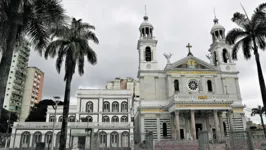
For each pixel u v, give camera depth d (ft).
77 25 100.48
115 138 184.55
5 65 46.88
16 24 50.47
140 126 182.39
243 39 104.37
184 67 198.39
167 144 130.72
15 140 175.42
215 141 141.38
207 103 163.02
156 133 179.01
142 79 195.52
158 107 184.85
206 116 177.58
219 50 209.56
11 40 48.96
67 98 89.92
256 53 97.45
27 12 57.06
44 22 59.72
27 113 373.81
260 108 224.12
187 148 124.16
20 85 373.61
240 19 103.96
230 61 206.28
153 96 191.21
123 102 232.53
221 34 218.38
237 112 188.44
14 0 51.29
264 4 100.99
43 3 58.13
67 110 88.17
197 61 200.23
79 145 174.81
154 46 207.31
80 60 101.04
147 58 205.26
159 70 198.49
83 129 183.01
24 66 381.40
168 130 179.93
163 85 195.31
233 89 197.06
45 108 308.60
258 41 100.99
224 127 182.70
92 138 107.55
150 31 214.28
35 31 61.57
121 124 188.24
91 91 232.32
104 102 231.30
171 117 179.22
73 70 95.09
